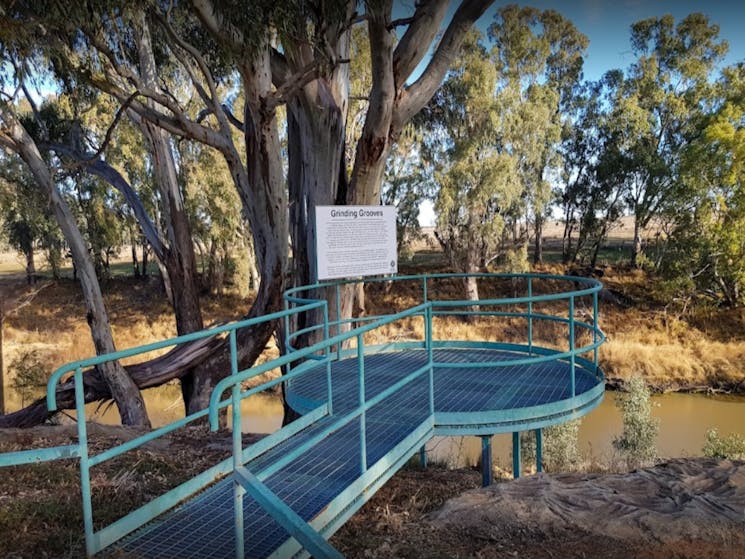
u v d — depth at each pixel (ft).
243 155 89.20
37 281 138.51
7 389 77.25
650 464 38.81
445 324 102.68
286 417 35.88
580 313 106.73
